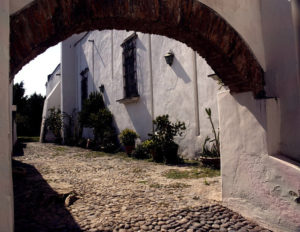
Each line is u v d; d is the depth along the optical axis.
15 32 1.76
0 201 1.44
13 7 1.75
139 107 9.90
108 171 6.34
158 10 2.33
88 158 8.80
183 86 7.64
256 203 2.98
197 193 4.13
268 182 2.83
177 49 7.89
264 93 3.06
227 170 3.42
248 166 3.09
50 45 2.19
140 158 8.29
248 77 2.94
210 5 2.67
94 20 2.19
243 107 3.17
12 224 1.52
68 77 17.02
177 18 2.44
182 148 7.66
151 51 9.22
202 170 5.80
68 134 15.96
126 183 4.99
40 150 11.43
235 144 3.29
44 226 2.98
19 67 1.96
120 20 2.29
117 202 3.80
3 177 1.46
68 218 3.21
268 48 3.06
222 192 3.50
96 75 13.82
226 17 2.78
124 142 9.21
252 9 3.07
